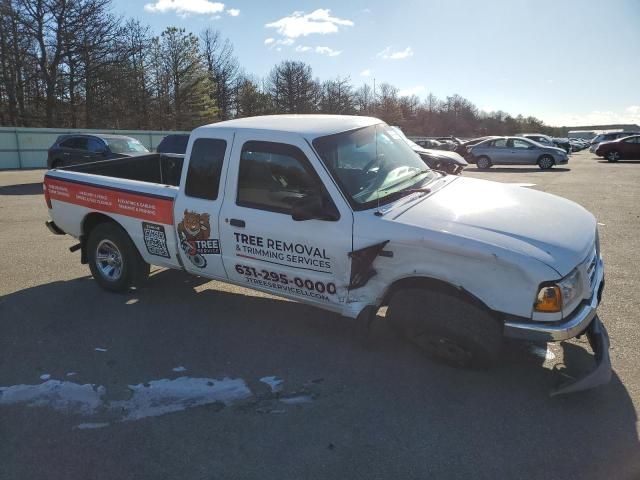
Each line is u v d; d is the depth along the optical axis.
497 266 3.14
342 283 3.75
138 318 4.80
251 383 3.60
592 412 3.15
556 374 3.61
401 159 4.43
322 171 3.75
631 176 18.17
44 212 11.28
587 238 3.44
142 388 3.56
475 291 3.25
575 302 3.18
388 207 3.72
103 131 32.53
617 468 2.65
